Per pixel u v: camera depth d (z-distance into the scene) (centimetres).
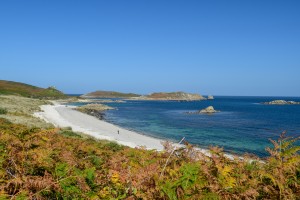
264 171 425
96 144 983
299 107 17975
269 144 4653
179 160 501
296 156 440
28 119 3534
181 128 6900
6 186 395
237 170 441
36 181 405
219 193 395
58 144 664
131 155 641
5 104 6588
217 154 477
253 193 388
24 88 19738
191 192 396
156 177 442
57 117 7206
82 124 6419
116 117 9781
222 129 6775
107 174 507
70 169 464
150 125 7469
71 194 425
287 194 403
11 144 537
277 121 8925
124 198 436
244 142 4906
